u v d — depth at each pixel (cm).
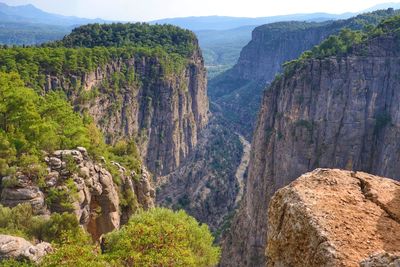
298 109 11938
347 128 11419
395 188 1341
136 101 18225
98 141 8919
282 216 1323
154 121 19588
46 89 12319
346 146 11425
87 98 13938
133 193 7400
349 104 11450
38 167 4941
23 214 4309
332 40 13012
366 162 11431
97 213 5806
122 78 17125
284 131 12125
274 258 1302
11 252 3125
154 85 19350
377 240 1120
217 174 19662
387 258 966
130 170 8450
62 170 5275
